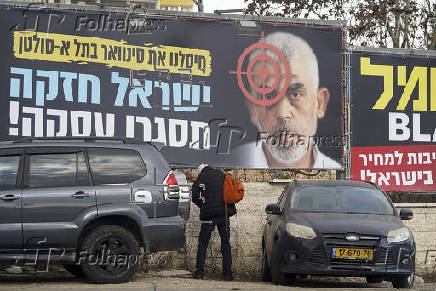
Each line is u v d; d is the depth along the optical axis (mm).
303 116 21734
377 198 17375
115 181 15297
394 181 22469
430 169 22750
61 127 19750
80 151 15305
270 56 21516
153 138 20484
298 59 21766
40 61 19641
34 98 19547
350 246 15336
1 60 19344
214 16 21109
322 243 15344
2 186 14805
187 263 20156
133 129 20328
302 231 15516
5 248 14641
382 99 22438
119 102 20234
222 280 18328
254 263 20844
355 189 17578
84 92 19953
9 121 19344
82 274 17219
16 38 19484
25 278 16625
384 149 22406
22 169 14961
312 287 16266
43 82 19641
